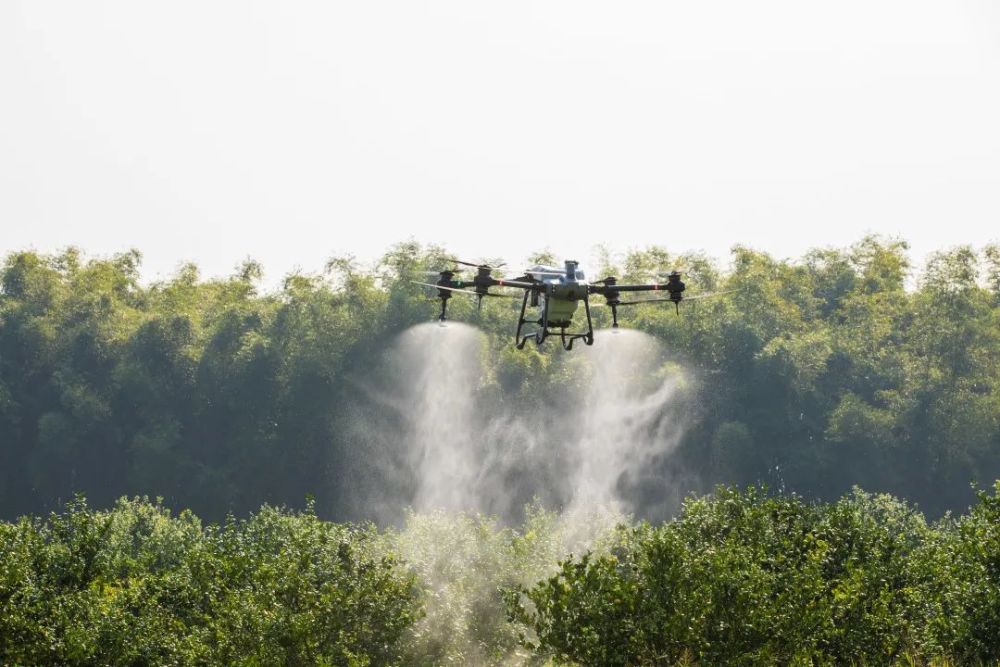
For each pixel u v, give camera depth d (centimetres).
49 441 16862
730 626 3956
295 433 17262
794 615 4016
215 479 16662
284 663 4481
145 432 17325
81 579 5203
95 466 17612
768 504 5069
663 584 4112
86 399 17075
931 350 18062
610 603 3938
